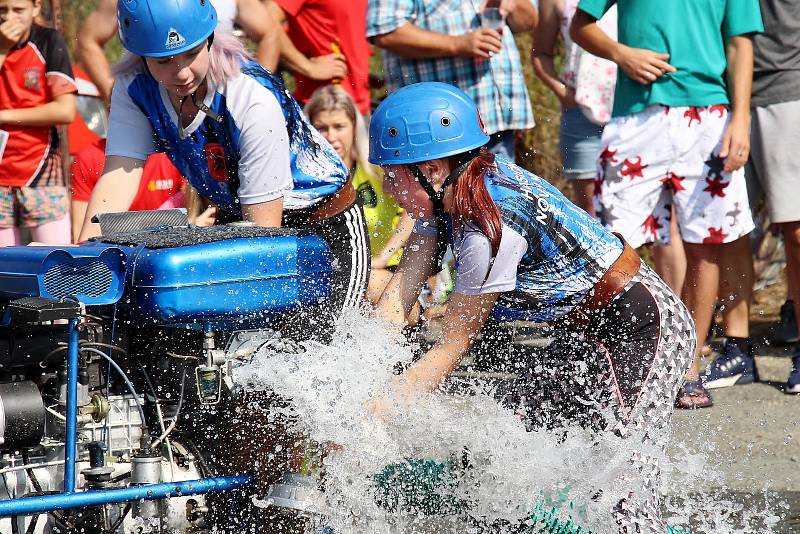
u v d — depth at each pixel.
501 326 10.45
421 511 9.48
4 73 15.98
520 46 21.64
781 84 15.41
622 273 9.12
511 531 9.42
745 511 11.09
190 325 8.17
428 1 16.17
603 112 17.42
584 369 9.34
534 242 8.77
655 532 8.91
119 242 8.35
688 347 9.27
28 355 7.95
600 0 14.94
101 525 7.96
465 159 8.69
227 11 15.58
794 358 15.41
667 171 14.77
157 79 9.06
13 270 8.10
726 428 13.91
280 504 8.39
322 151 10.55
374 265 14.94
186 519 8.32
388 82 16.81
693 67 14.48
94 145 16.19
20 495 8.01
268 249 8.25
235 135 9.30
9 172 16.14
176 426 8.62
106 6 16.66
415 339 13.27
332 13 17.17
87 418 8.02
